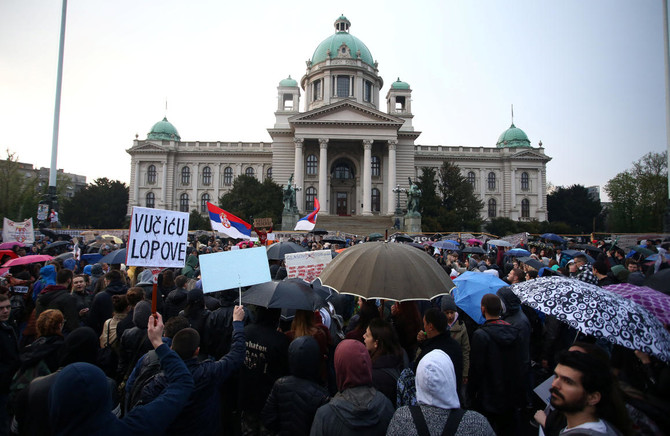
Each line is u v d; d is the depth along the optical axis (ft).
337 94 248.73
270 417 15.43
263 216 186.70
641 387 14.74
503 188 267.80
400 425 11.87
